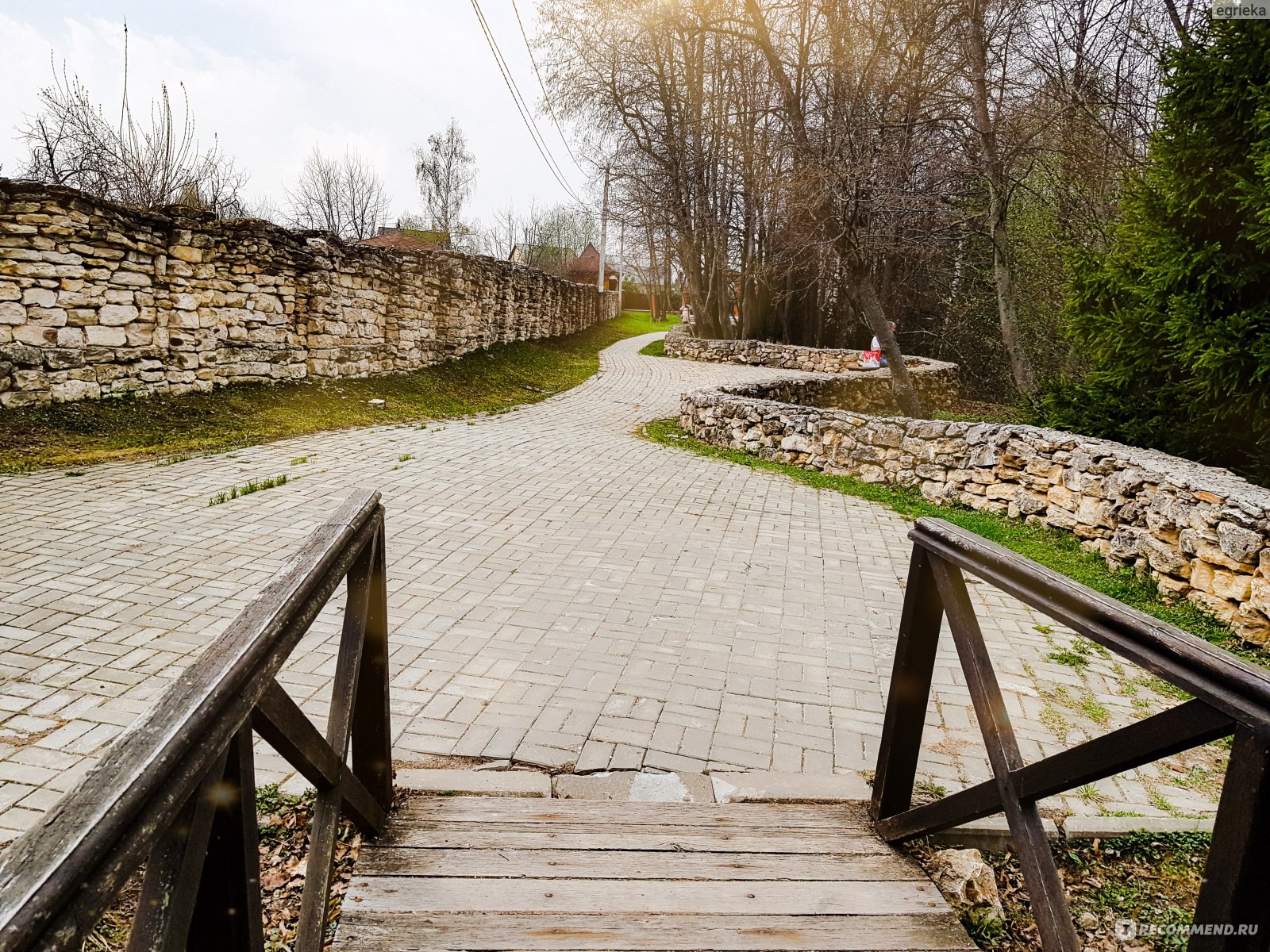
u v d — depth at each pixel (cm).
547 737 321
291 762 163
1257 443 674
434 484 742
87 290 796
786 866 233
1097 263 821
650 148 2633
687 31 1627
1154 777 320
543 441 1031
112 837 83
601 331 3353
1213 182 689
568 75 2373
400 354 1366
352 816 216
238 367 1002
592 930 199
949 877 233
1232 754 125
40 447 696
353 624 216
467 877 218
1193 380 690
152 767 94
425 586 487
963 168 1702
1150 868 252
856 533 693
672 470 916
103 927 205
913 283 2719
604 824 251
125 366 845
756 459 1025
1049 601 179
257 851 132
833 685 388
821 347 2780
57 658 356
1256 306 651
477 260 1738
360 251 1226
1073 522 691
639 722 338
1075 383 893
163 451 749
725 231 2844
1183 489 546
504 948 191
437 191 3353
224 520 569
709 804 269
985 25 1477
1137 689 406
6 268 722
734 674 394
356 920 197
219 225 956
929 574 241
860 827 258
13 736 292
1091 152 1394
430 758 300
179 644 379
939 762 316
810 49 1758
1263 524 467
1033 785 181
